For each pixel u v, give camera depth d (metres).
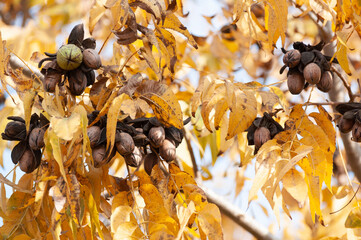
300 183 1.23
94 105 1.28
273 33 1.33
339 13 1.31
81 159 1.28
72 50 1.25
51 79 1.25
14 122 1.27
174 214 1.27
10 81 1.31
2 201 1.26
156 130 1.25
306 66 1.30
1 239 1.28
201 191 1.27
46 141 1.21
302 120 1.27
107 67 1.33
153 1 1.28
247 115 1.23
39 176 1.26
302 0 1.49
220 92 1.26
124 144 1.22
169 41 1.35
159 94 1.23
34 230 1.30
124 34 1.27
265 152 1.24
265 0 1.35
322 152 1.25
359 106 1.30
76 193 1.22
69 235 1.28
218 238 1.21
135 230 1.21
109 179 1.29
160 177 1.30
